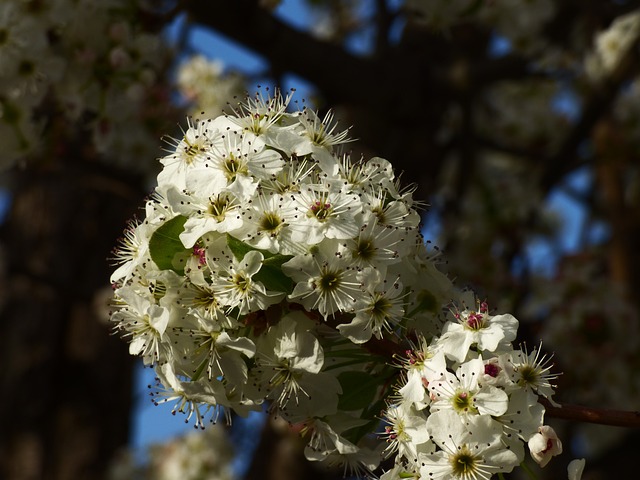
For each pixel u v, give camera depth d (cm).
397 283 30
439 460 27
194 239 28
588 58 74
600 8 71
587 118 71
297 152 30
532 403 28
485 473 27
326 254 29
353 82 67
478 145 73
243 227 29
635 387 66
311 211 29
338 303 29
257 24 61
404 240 30
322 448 32
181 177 30
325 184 29
